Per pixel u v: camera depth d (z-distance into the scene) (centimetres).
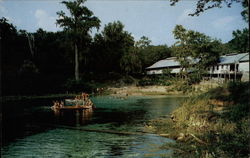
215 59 5600
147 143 1205
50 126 1750
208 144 1023
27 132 1546
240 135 1005
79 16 5503
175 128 1479
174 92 5197
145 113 2408
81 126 1734
